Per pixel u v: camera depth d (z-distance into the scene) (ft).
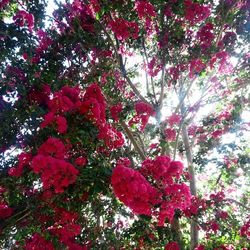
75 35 21.86
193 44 23.73
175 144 22.99
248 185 27.02
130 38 23.43
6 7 21.18
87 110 15.34
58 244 17.72
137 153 23.90
